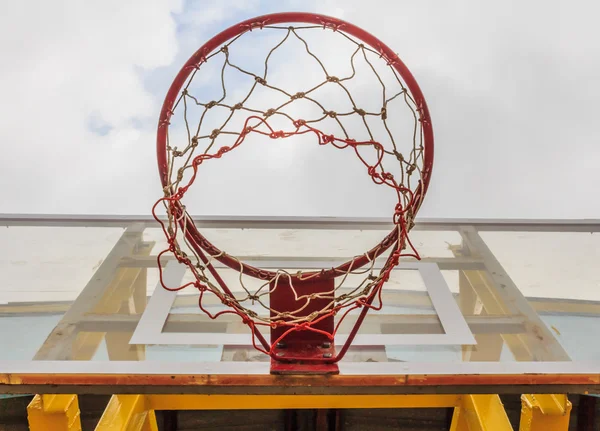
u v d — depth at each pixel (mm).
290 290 2336
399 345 2477
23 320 2818
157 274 3174
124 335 2572
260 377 2160
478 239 3664
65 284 3166
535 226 3885
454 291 2979
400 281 3059
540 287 3102
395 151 2203
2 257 3520
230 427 3617
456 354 2439
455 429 3113
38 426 2547
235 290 2977
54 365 2230
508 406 3557
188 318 2713
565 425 2570
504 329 2646
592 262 3428
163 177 2203
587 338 2650
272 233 3740
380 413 3604
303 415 3580
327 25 2232
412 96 2250
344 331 2574
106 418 2707
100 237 3754
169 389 2170
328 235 3717
